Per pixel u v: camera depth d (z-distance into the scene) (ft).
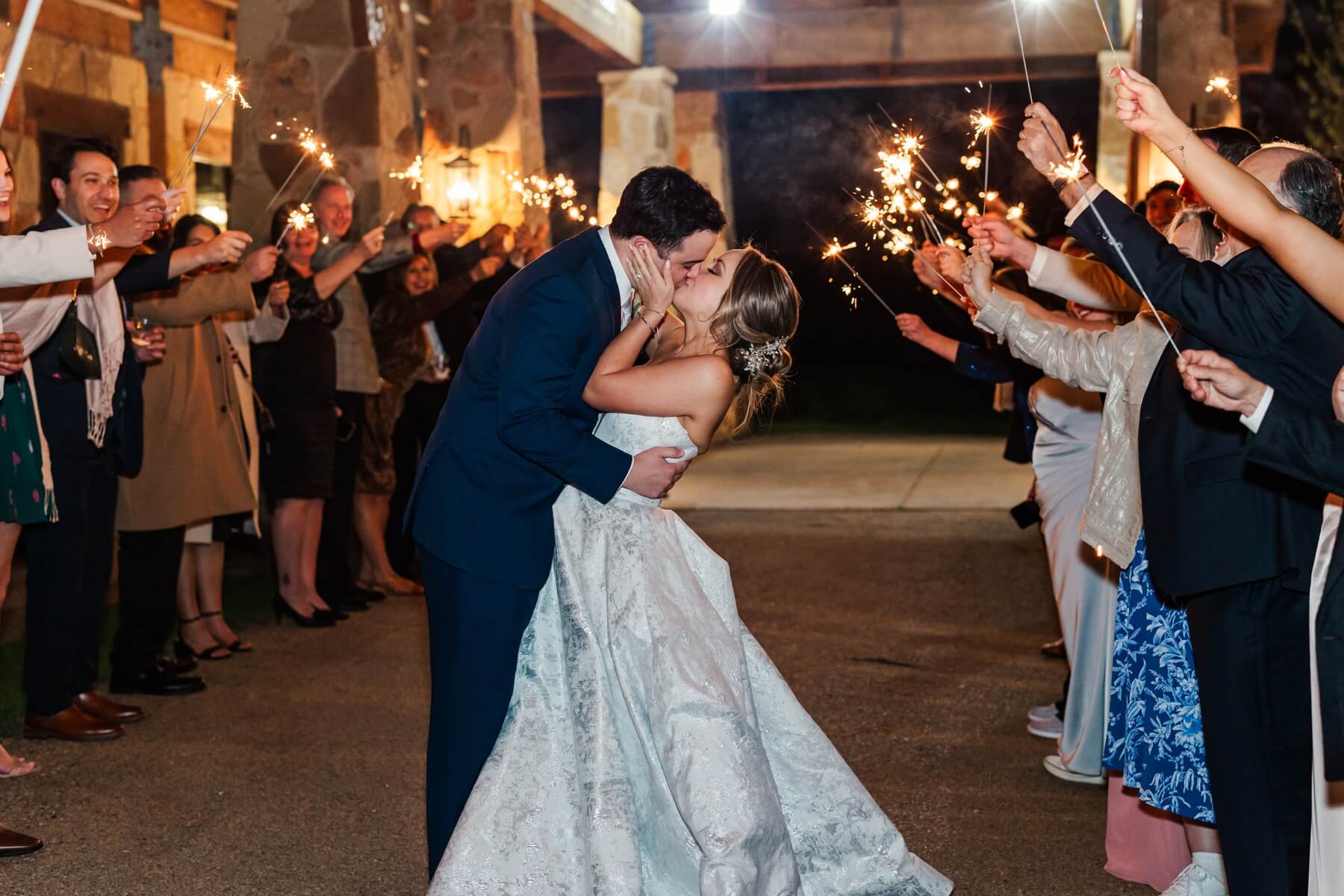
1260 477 8.73
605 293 9.25
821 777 9.80
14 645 19.33
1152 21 31.35
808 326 66.23
